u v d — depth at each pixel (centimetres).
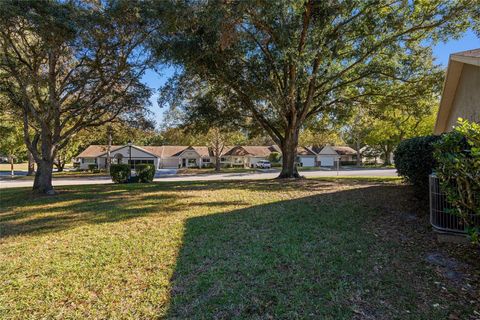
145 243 439
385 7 1011
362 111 1622
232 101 1392
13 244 459
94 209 730
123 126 1359
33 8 800
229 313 257
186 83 1198
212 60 1048
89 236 486
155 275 330
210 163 4662
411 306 266
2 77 1037
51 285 312
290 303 270
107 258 382
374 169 3312
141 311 263
